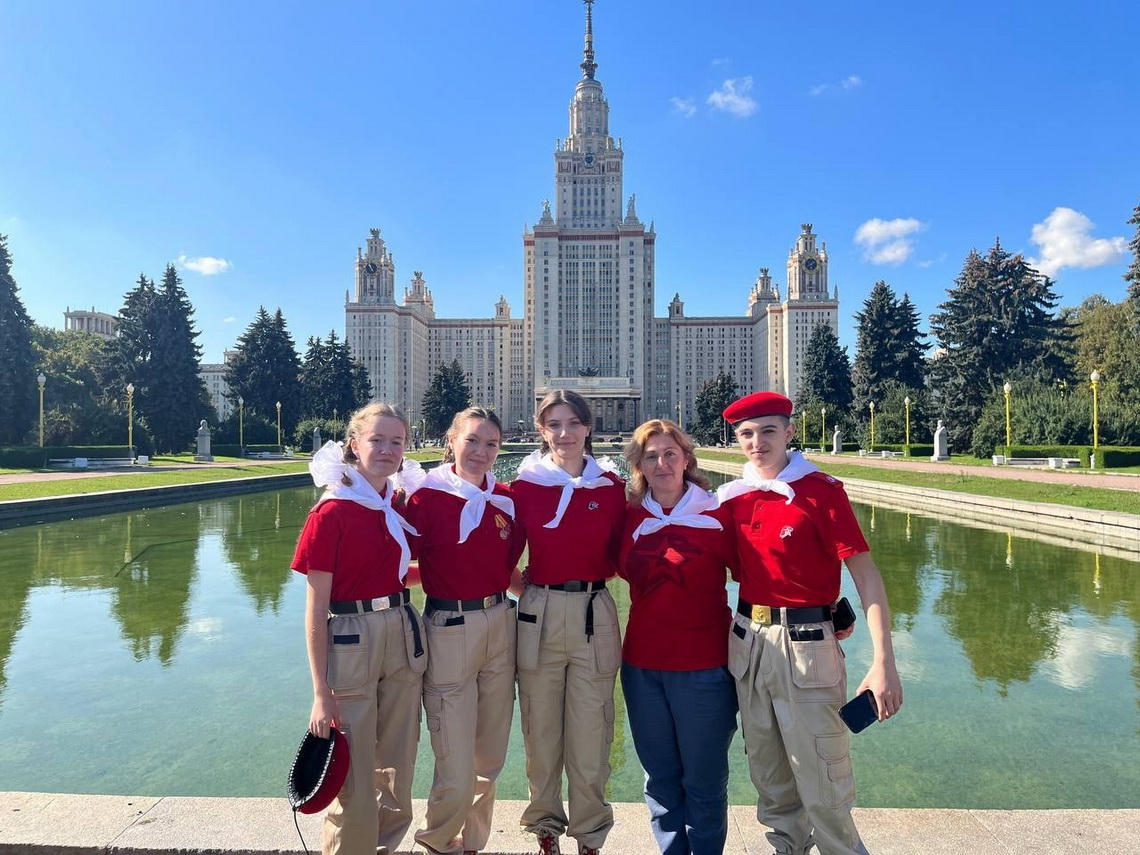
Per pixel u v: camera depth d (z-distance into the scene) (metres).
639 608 3.18
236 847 3.18
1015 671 6.70
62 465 37.06
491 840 3.37
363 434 3.06
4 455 34.78
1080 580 10.55
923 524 17.22
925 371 53.06
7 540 14.84
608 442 88.06
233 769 4.87
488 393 143.88
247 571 11.52
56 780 4.71
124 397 50.91
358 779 2.88
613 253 124.06
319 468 3.04
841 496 2.90
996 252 46.06
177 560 12.52
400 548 3.04
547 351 122.69
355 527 2.95
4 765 4.92
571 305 123.94
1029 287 45.00
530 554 3.27
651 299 131.50
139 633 8.03
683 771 3.14
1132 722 5.55
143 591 10.08
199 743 5.27
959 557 12.52
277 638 7.86
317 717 2.76
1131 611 8.77
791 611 2.91
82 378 52.38
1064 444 35.97
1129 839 3.25
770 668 2.91
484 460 3.23
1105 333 49.16
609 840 3.34
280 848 3.17
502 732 3.23
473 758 3.05
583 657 3.15
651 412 131.50
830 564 2.93
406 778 3.12
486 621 3.09
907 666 6.84
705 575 3.09
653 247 132.00
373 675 2.95
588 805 3.17
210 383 141.88
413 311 132.25
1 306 41.47
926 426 49.91
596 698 3.16
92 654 7.30
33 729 5.51
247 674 6.73
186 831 3.28
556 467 3.28
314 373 75.94
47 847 3.20
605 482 3.31
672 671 3.10
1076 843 3.22
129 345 51.62
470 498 3.14
